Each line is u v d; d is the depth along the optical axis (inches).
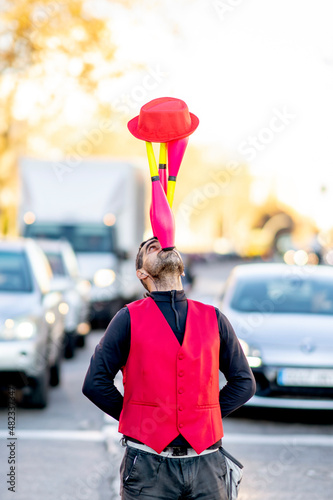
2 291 789.2
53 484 511.8
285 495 499.5
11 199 2015.3
